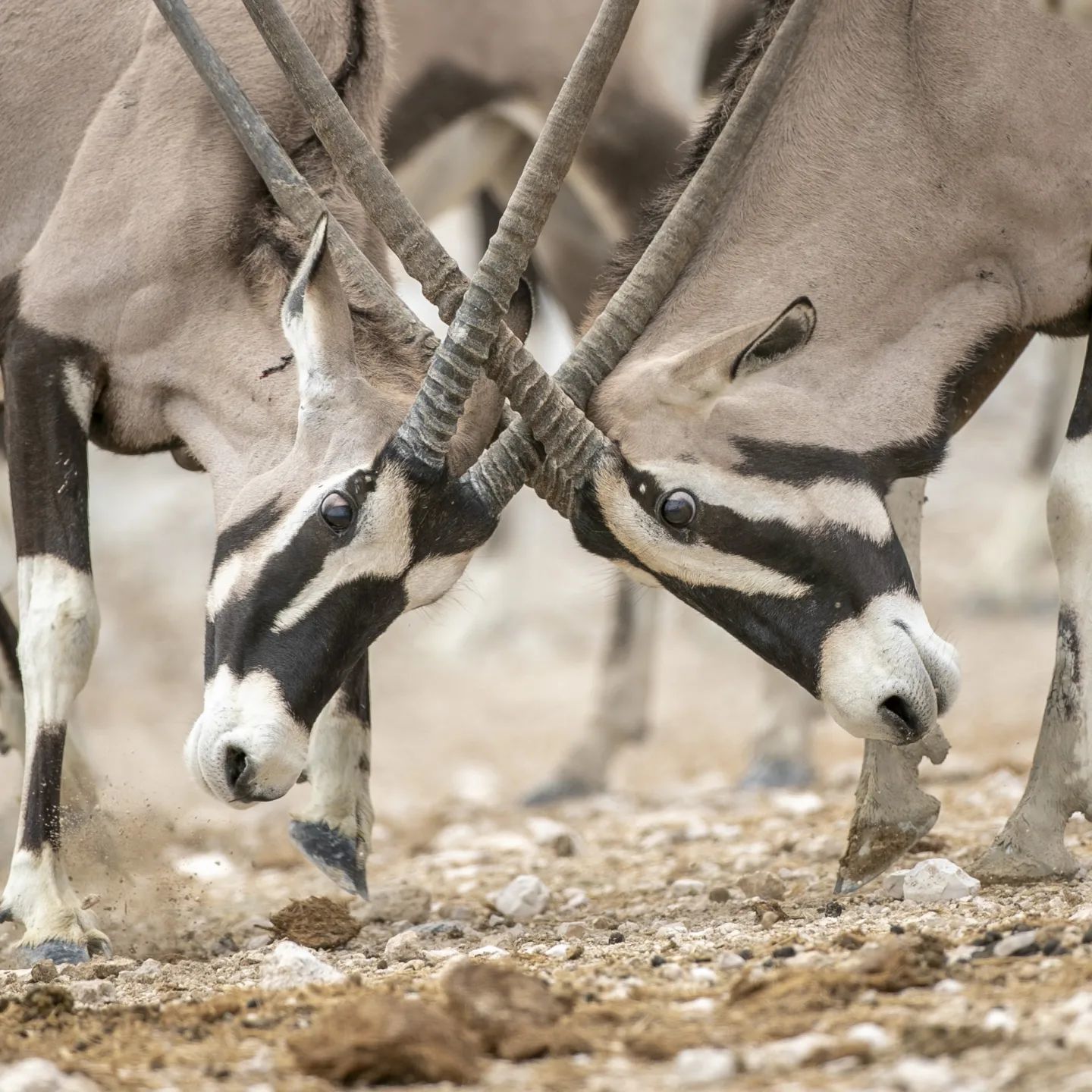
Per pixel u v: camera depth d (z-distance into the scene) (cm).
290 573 1806
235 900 2392
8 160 2098
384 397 1853
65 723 1966
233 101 1973
